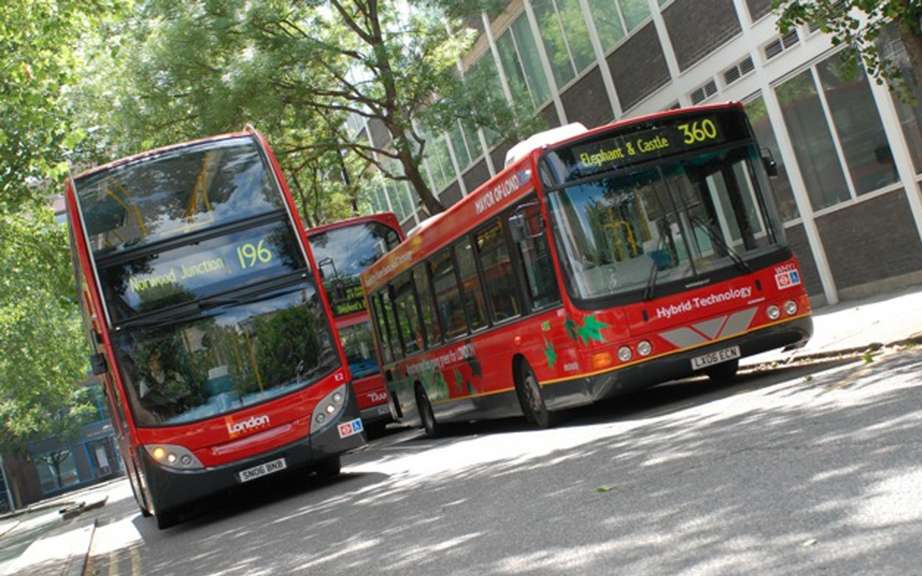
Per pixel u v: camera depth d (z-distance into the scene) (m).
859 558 4.86
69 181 15.28
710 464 8.17
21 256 35.66
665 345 13.30
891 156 18.97
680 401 13.84
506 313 15.52
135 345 14.74
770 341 13.64
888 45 18.41
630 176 13.62
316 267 15.49
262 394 14.93
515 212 13.98
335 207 38.47
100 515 28.52
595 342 13.30
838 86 19.72
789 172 21.45
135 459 15.63
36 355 53.88
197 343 14.91
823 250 21.09
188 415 14.73
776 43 21.14
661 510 6.98
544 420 15.25
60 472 89.94
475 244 16.08
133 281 14.90
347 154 33.62
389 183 49.16
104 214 15.09
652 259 13.47
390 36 26.53
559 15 28.89
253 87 24.80
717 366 15.38
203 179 15.46
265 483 20.78
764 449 8.17
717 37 22.78
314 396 15.10
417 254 18.92
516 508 8.63
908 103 12.65
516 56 32.16
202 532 14.30
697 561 5.49
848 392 10.01
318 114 29.23
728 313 13.50
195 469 14.68
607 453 10.45
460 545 7.67
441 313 18.42
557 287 13.73
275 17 25.44
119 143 27.33
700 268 13.54
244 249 15.27
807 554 5.12
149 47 25.83
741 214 13.83
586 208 13.48
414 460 16.78
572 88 29.25
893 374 10.38
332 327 15.36
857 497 5.96
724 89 23.02
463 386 18.14
